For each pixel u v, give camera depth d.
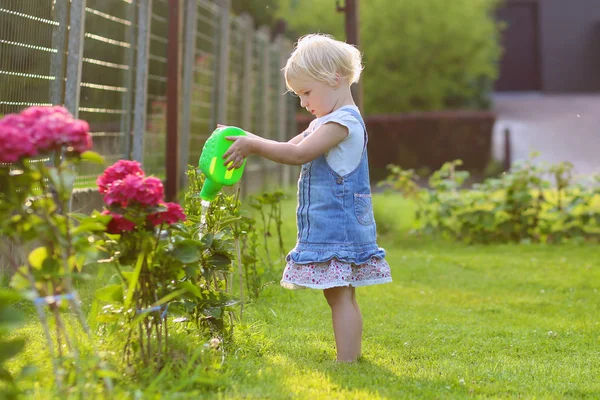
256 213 7.93
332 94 3.00
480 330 3.69
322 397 2.29
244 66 9.55
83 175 4.73
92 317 2.49
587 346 3.43
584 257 6.28
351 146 2.92
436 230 7.46
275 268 4.70
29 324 3.01
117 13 5.07
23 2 3.82
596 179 7.30
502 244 7.21
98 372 2.02
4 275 3.71
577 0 31.12
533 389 2.62
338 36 18.20
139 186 2.20
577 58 31.31
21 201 2.00
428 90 18.03
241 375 2.49
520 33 32.16
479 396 2.48
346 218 2.89
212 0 7.95
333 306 2.96
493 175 15.71
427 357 3.14
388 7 17.73
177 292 2.26
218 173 2.85
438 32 17.78
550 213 7.29
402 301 4.40
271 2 19.56
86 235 2.34
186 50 6.70
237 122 9.35
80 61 4.16
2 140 1.90
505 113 25.75
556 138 20.30
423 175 15.78
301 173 2.99
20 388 2.05
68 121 1.98
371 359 2.99
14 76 3.78
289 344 3.11
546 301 4.55
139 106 5.35
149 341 2.36
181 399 2.10
